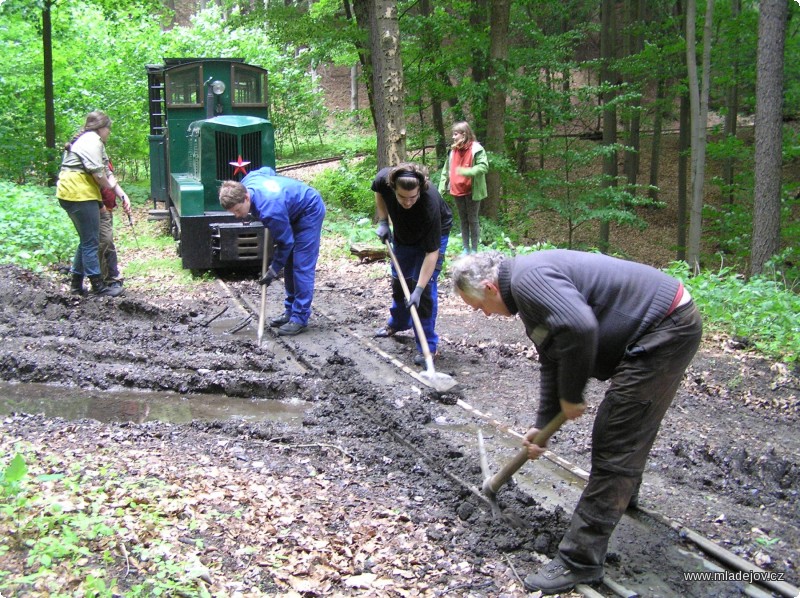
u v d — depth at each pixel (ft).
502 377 21.76
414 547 12.28
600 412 11.39
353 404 19.57
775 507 14.78
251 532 11.85
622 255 61.05
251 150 35.68
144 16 83.61
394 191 19.47
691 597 11.67
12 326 24.45
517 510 13.70
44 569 9.75
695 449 17.01
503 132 51.75
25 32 66.44
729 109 67.10
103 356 22.35
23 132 61.21
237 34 88.02
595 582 11.82
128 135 70.69
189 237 34.19
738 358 24.16
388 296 31.27
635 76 64.54
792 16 62.44
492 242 44.27
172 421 18.42
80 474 12.97
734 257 60.59
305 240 24.84
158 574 10.13
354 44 55.98
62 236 35.99
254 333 25.71
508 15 49.83
